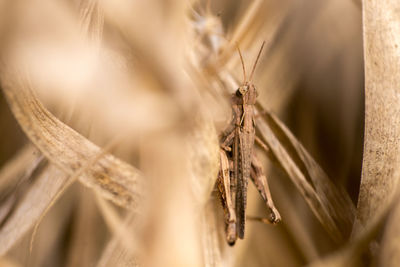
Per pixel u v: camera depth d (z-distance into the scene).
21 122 0.14
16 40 0.14
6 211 0.16
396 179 0.15
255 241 0.16
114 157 0.15
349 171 0.17
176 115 0.14
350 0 0.17
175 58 0.14
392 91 0.15
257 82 0.17
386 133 0.15
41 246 0.16
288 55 0.17
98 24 0.14
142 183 0.14
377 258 0.15
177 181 0.14
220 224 0.16
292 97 0.17
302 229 0.16
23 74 0.14
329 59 0.18
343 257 0.15
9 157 0.16
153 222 0.14
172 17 0.14
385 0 0.15
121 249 0.15
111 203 0.15
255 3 0.17
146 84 0.14
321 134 0.17
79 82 0.14
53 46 0.14
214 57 0.16
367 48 0.15
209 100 0.16
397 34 0.15
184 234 0.14
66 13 0.14
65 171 0.15
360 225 0.15
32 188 0.16
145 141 0.14
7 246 0.15
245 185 0.15
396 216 0.15
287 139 0.16
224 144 0.15
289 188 0.17
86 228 0.16
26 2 0.14
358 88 0.17
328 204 0.16
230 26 0.17
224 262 0.16
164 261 0.14
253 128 0.15
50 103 0.15
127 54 0.14
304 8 0.17
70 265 0.16
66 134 0.15
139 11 0.14
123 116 0.14
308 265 0.16
